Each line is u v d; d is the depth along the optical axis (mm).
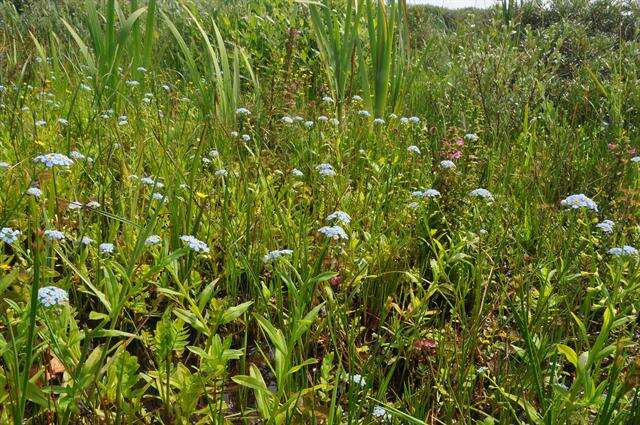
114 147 3371
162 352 1712
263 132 4125
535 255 2949
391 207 3293
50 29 5348
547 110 5184
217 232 2842
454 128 4133
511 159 4051
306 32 7172
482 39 6176
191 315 1745
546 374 2170
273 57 6293
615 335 2357
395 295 2729
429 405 2143
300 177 3623
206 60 5863
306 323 1695
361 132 4387
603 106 5344
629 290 2117
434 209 3264
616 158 3875
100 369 1594
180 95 5445
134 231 2633
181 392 1690
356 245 2781
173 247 2623
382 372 2271
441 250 2523
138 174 2871
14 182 2779
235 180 3277
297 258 2541
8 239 1917
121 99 4602
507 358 2146
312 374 2178
